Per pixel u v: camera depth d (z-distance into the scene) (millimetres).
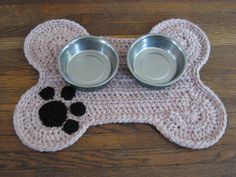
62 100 510
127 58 519
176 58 547
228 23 619
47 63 548
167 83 502
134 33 596
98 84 496
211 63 566
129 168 463
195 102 518
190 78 541
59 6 627
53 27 590
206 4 643
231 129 501
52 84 526
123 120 497
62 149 472
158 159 471
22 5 626
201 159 473
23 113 497
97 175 456
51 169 458
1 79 533
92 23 606
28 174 453
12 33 587
